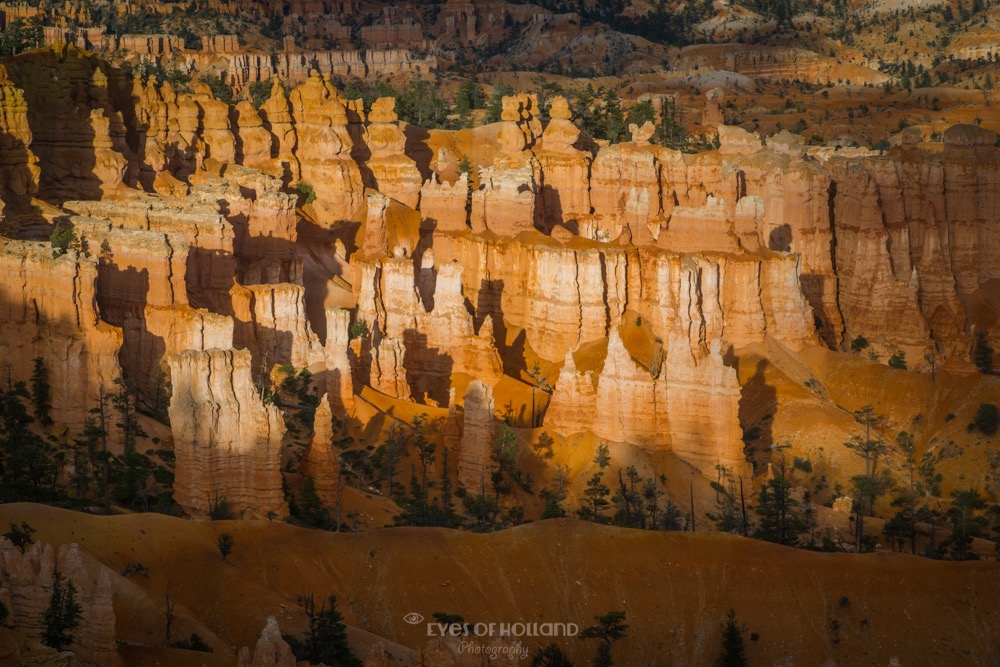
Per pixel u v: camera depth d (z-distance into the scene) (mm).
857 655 154375
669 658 153875
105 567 139125
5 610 125125
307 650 138250
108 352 178000
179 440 165125
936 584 158875
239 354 167500
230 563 150000
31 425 174500
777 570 160000
